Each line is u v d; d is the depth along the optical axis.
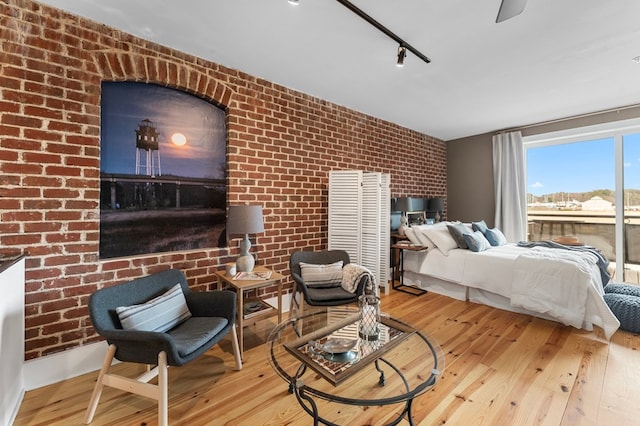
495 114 4.07
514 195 4.70
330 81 3.00
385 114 4.07
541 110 3.89
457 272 3.40
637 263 3.83
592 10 1.88
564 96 3.40
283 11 1.92
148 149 2.37
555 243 3.62
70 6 1.87
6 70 1.73
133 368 2.07
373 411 1.64
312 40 2.26
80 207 1.97
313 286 2.69
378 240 3.54
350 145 3.83
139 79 2.23
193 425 1.54
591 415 1.59
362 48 2.37
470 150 5.36
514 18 1.97
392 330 1.76
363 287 2.51
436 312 3.09
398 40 2.18
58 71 1.89
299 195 3.28
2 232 1.72
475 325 2.76
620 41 2.25
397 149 4.58
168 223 2.47
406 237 4.05
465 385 1.86
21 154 1.77
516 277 2.93
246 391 1.82
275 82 3.02
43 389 1.81
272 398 1.75
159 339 1.44
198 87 2.51
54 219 1.88
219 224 2.74
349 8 1.84
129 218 2.28
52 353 1.88
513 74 2.83
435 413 1.61
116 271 2.12
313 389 1.29
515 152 4.67
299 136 3.26
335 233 3.45
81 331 1.98
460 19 1.98
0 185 1.71
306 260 2.92
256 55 2.48
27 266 1.79
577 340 2.45
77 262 1.97
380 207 3.61
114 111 2.22
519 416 1.59
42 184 1.84
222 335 1.86
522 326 2.73
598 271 2.95
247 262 2.50
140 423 1.56
